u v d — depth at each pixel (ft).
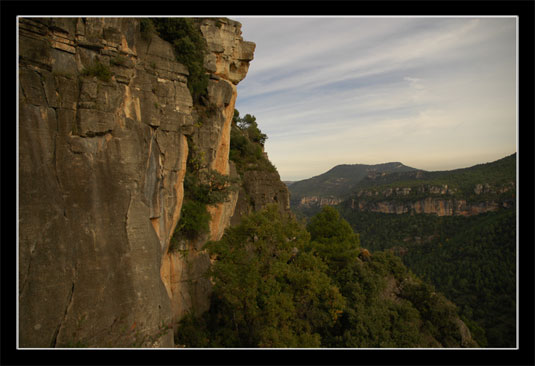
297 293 72.84
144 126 53.83
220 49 87.81
